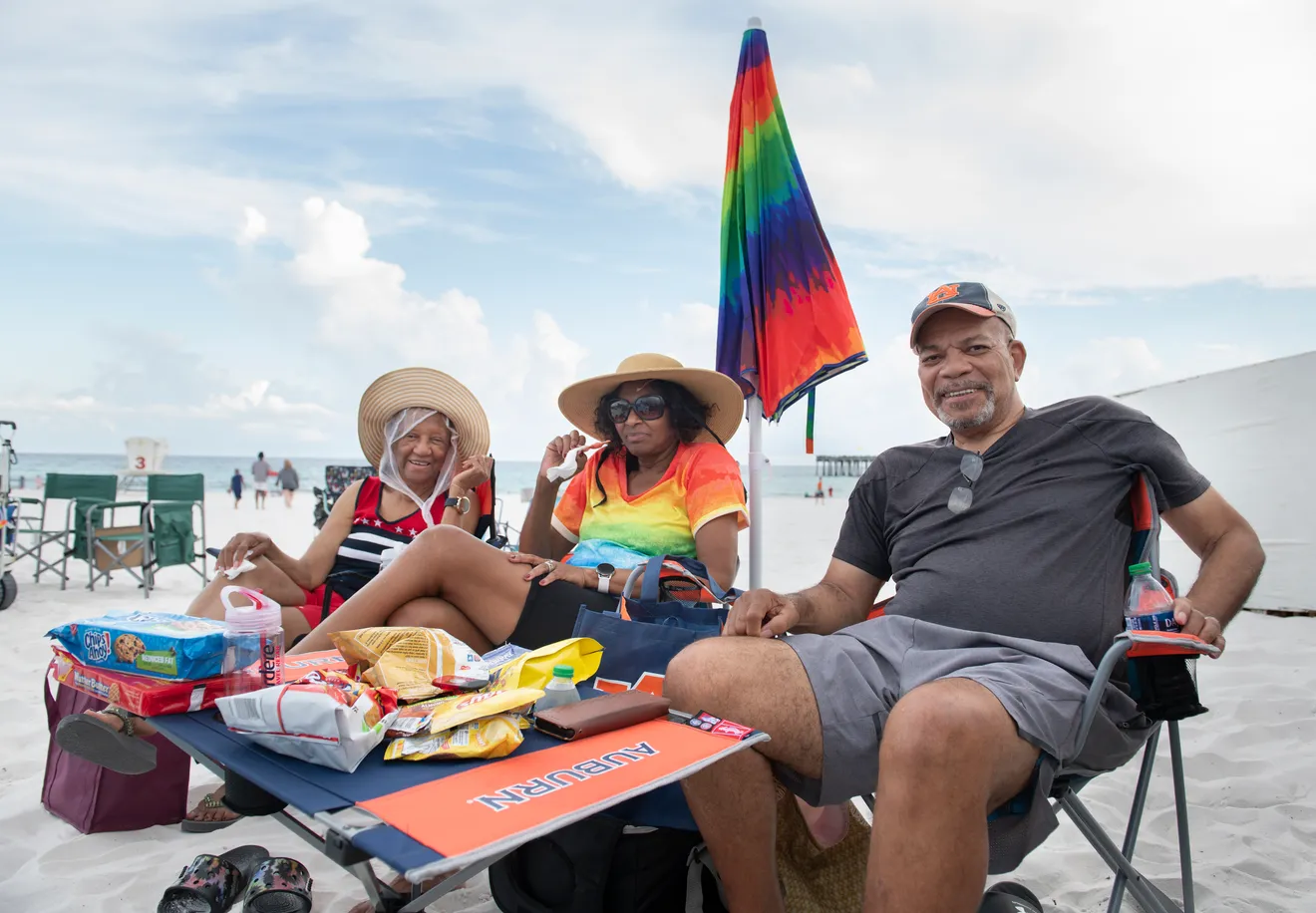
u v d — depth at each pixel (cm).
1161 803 299
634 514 287
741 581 839
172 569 909
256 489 2697
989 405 221
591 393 311
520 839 111
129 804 261
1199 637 175
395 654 178
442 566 229
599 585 235
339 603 300
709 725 162
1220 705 394
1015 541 206
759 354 310
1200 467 688
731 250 323
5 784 299
